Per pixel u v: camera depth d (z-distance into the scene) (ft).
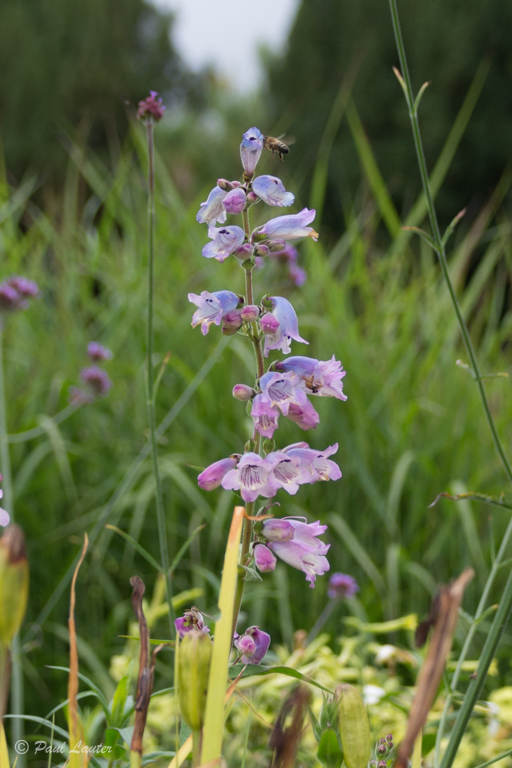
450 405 13.60
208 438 13.03
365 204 16.63
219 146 71.87
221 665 2.72
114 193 15.98
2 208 15.43
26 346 15.30
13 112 73.10
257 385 4.15
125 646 11.53
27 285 10.71
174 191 15.34
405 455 12.12
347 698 2.88
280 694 7.45
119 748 4.25
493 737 7.75
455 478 12.80
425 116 57.06
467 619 5.17
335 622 11.79
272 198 4.18
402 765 2.30
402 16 61.26
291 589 12.12
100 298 16.71
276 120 67.82
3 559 2.28
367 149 14.02
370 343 14.67
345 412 13.20
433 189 14.75
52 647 11.98
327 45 67.21
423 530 12.64
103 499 13.17
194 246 15.06
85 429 14.43
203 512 11.79
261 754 6.84
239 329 4.24
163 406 13.87
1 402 10.08
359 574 12.30
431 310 14.70
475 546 11.24
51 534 12.39
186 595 8.19
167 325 14.47
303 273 12.45
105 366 14.67
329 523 12.44
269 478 3.81
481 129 56.13
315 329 14.57
